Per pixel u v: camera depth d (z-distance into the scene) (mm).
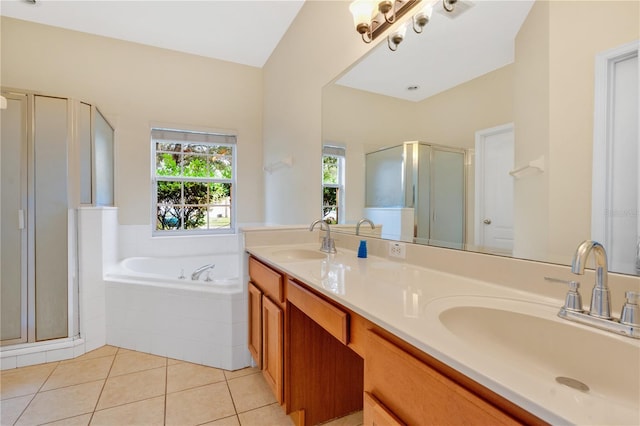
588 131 859
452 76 1308
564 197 916
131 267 2871
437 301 929
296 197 2787
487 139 1165
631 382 629
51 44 2891
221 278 3404
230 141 3668
